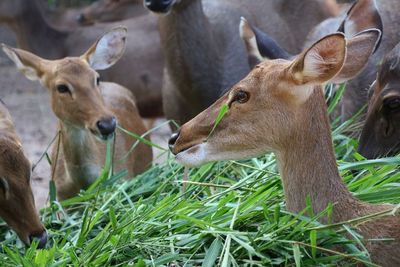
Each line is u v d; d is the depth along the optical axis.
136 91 13.92
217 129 6.36
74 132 9.61
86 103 9.49
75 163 9.67
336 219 6.17
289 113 6.20
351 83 8.99
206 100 10.59
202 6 11.04
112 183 8.30
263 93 6.24
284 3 11.59
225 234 6.22
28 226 7.20
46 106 16.08
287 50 11.46
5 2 14.93
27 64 9.84
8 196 7.18
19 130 14.77
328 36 5.89
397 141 7.36
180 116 10.86
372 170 6.77
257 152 6.34
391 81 7.31
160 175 8.14
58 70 9.69
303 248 6.12
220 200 6.81
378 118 7.38
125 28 10.10
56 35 14.98
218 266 6.07
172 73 10.58
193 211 6.74
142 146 10.98
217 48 10.65
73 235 7.56
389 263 6.04
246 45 8.80
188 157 6.44
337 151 7.75
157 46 13.87
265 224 6.35
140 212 7.05
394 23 9.13
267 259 6.06
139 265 6.16
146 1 10.09
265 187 6.69
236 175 7.75
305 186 6.21
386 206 6.18
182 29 10.38
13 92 16.91
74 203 8.09
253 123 6.27
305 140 6.20
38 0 15.12
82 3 19.75
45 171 12.74
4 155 7.21
